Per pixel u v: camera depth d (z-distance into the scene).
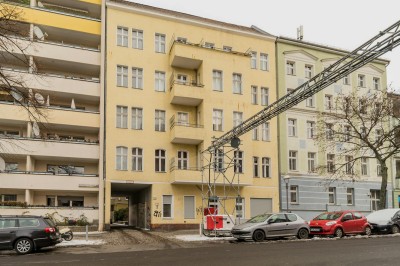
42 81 32.03
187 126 33.41
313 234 24.06
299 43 39.88
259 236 21.92
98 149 33.19
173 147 34.56
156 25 35.50
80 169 34.47
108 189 31.95
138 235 27.34
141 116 34.09
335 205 39.12
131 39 34.56
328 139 36.50
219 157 33.09
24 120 31.41
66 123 32.56
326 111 40.12
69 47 33.59
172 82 34.06
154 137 34.06
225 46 37.50
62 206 32.81
